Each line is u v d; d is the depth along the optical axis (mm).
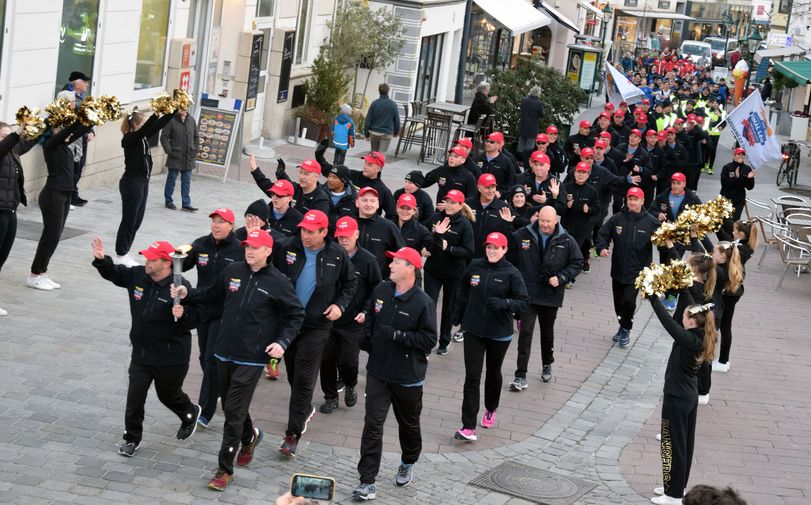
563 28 50219
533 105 24844
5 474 8031
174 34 20156
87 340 11023
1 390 9500
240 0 22766
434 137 27297
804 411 12172
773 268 20125
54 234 12164
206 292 8578
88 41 16938
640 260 13883
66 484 8023
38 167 15719
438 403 11188
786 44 52969
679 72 65438
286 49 25297
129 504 7863
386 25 28531
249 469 8805
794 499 9617
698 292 10930
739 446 10883
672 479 9125
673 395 9062
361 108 30109
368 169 13062
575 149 21484
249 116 23750
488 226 13508
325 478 4387
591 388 12352
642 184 22141
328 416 10336
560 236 11906
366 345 8875
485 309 10117
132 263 13805
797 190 30625
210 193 19156
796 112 40469
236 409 8359
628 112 31031
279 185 10984
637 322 15617
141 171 13531
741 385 12961
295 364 9180
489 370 10438
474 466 9672
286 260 9289
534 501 9039
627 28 91188
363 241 11266
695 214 10570
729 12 96562
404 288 8719
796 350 14750
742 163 22625
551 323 12070
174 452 8891
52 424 9016
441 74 35312
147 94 19328
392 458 9617
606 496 9320
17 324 11125
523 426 10867
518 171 19297
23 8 14852
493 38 42406
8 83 14852
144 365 8539
